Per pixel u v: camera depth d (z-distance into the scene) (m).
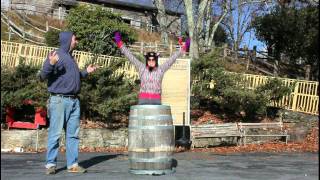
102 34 24.92
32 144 15.41
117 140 16.41
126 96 16.59
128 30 26.47
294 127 18.73
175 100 17.12
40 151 14.50
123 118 17.31
